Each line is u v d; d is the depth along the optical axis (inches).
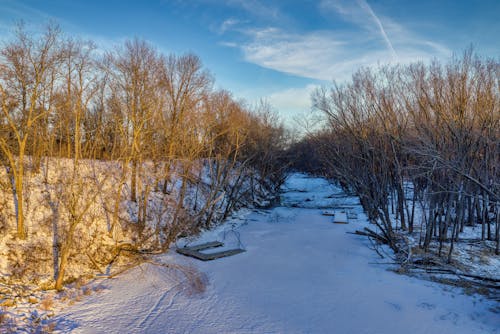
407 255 725.9
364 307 494.6
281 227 1104.2
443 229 842.8
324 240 919.0
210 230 1044.5
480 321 446.9
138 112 790.5
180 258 740.7
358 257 754.2
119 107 816.3
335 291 555.8
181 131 916.0
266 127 1503.4
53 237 648.4
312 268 677.9
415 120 786.8
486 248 791.1
